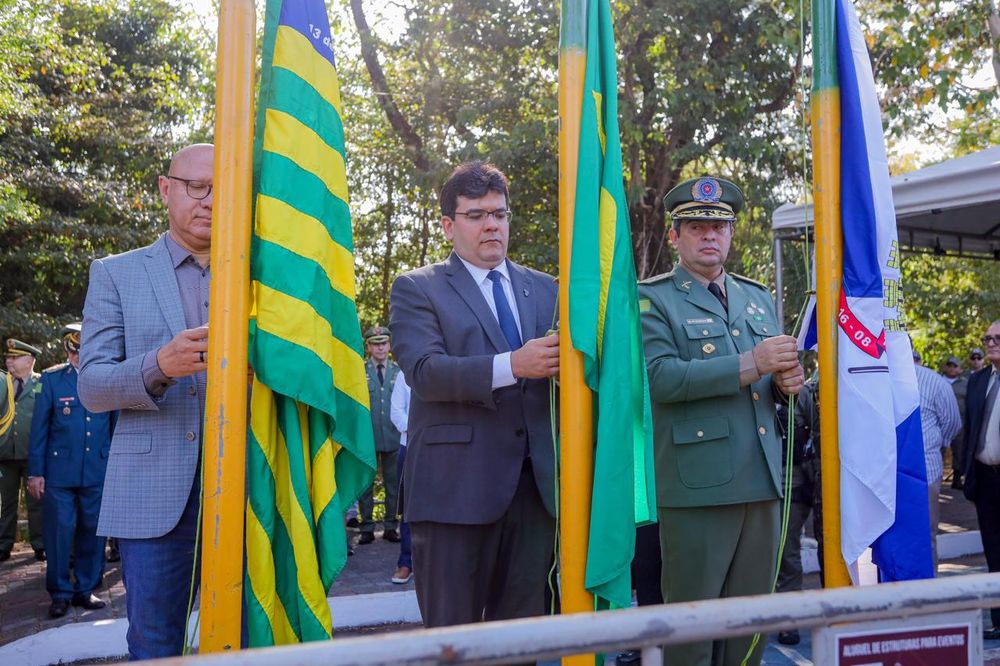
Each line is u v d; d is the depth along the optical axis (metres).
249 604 2.14
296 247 2.16
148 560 2.43
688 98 10.14
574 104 2.15
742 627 1.27
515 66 11.95
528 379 2.62
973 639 1.44
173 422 2.46
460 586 2.52
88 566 6.21
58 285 15.67
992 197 5.86
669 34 10.29
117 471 2.45
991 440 5.54
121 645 5.10
